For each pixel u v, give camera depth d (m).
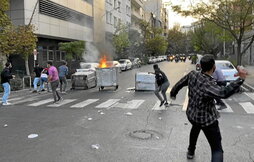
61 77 16.41
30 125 8.23
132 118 9.05
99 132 7.38
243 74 3.92
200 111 4.42
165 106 11.09
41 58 28.78
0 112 10.41
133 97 13.95
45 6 26.86
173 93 4.98
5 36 18.38
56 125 8.20
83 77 18.05
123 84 20.62
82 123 8.41
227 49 56.12
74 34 33.16
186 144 6.32
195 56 55.75
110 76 17.34
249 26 22.31
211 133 4.44
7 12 24.12
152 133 7.24
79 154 5.73
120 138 6.81
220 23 22.25
